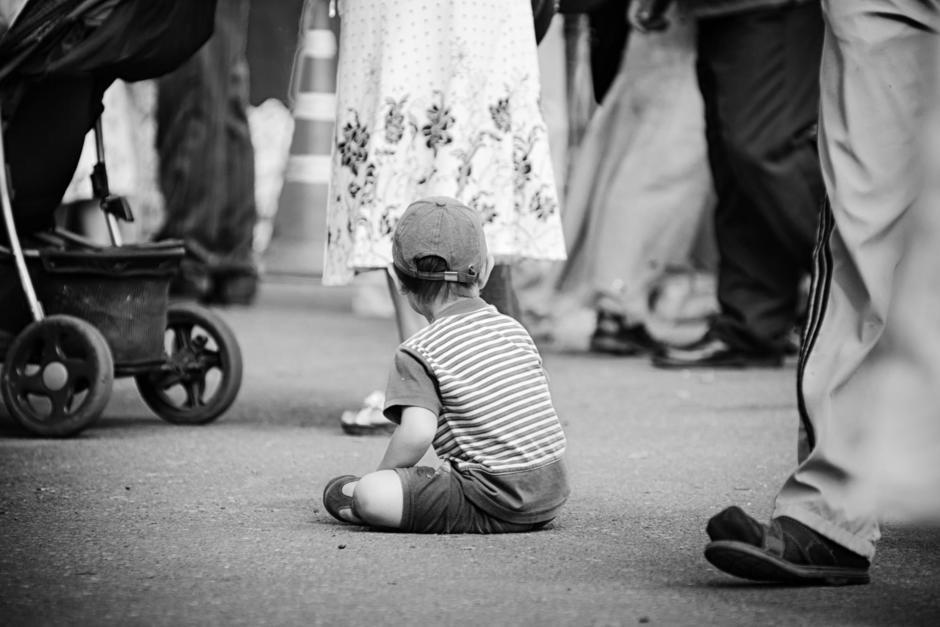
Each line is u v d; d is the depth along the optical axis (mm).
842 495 4504
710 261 12219
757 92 10266
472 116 7168
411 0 7156
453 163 7113
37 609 4215
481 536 5266
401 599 4332
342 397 9445
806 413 4559
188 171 15219
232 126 15484
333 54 17328
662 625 4059
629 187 12086
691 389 9961
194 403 8188
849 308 4570
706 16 10266
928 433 4590
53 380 7520
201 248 15477
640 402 9328
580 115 12250
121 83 12062
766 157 10297
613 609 4227
